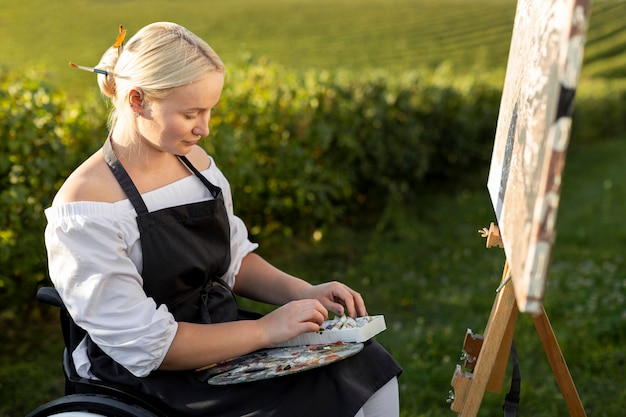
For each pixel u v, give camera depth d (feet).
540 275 3.98
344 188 18.89
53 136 12.29
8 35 62.59
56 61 53.93
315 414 5.77
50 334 12.42
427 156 22.72
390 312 13.85
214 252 6.15
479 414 9.74
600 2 94.94
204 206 6.04
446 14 90.58
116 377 5.72
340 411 5.82
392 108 21.22
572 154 34.81
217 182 6.56
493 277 15.78
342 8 91.81
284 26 80.28
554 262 17.12
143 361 5.57
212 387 5.77
